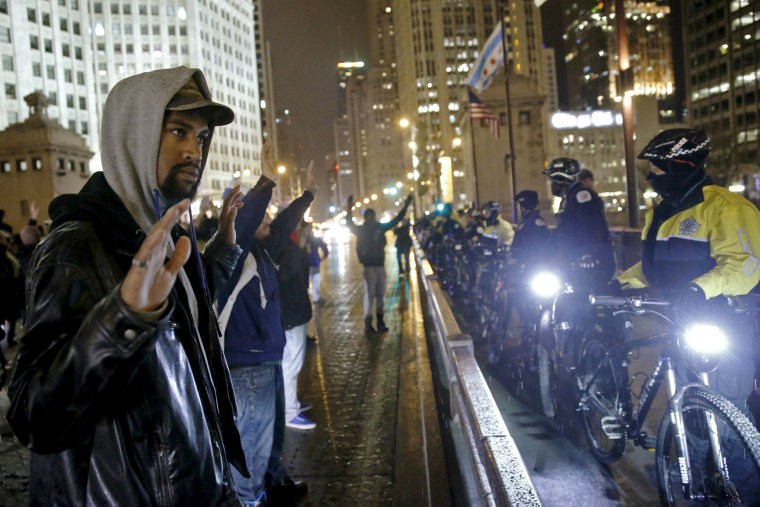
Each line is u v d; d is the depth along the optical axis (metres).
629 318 4.30
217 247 2.33
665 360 3.73
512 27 153.88
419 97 158.50
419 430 5.47
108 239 1.57
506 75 32.06
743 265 3.29
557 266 6.04
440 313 7.02
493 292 9.07
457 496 3.96
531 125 60.00
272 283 4.12
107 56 116.62
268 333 3.96
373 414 6.14
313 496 4.28
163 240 1.33
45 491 1.53
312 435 5.62
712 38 124.12
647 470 4.51
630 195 15.94
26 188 57.78
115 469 1.49
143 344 1.35
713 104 124.94
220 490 1.69
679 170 3.61
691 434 3.27
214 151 123.25
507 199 59.47
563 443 5.13
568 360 5.28
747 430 2.84
